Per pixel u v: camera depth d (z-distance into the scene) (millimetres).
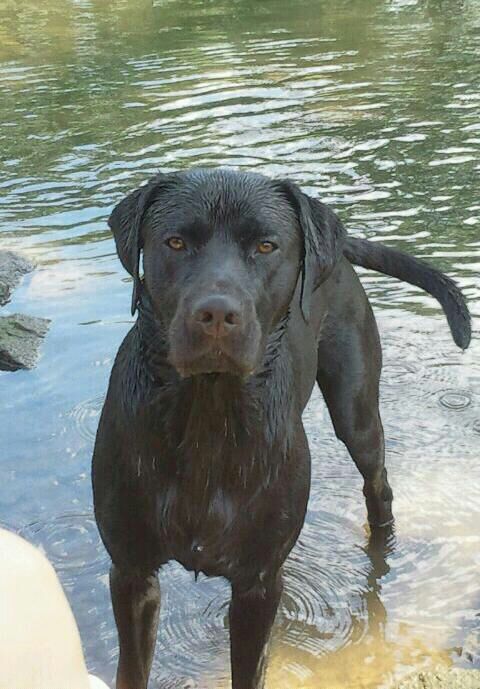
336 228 1443
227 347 1258
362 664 1563
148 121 4371
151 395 1353
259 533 1387
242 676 1440
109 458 1392
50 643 495
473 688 1489
